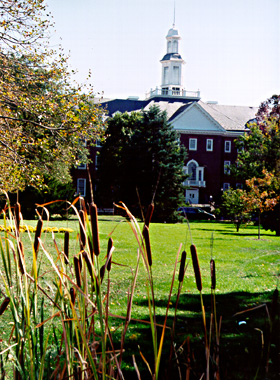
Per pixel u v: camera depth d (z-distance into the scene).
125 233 22.25
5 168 13.38
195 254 1.82
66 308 2.26
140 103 65.88
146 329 6.39
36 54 13.36
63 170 27.48
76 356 2.36
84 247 1.92
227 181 61.44
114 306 7.95
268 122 38.31
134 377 4.53
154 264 13.38
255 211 21.52
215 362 2.09
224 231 28.81
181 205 40.12
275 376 2.72
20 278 1.98
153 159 40.09
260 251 17.20
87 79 13.61
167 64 82.19
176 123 60.47
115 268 12.18
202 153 60.84
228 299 8.62
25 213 27.66
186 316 7.22
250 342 4.98
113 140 49.53
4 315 6.50
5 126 13.31
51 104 12.78
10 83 13.30
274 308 1.99
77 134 12.98
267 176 18.98
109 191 49.84
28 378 2.13
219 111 65.38
